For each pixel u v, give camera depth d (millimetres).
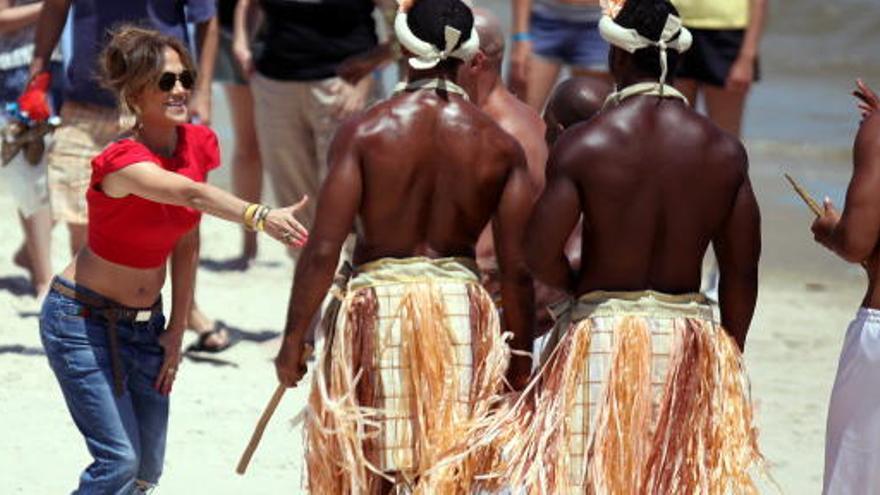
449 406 14789
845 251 14898
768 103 60125
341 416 14719
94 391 15406
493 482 14953
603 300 14609
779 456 20906
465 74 17859
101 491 15430
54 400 21828
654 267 14641
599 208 14453
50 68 25172
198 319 24531
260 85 24984
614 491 14312
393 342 14859
